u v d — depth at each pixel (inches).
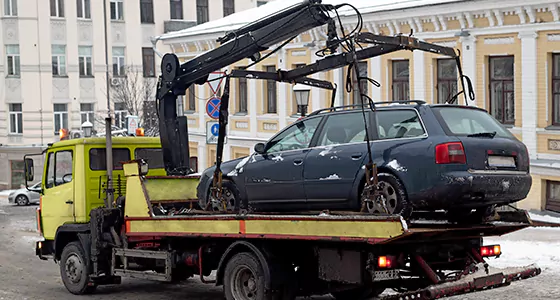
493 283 597.3
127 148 872.9
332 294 754.2
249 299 660.7
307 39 1811.0
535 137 1423.5
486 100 1494.8
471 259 627.5
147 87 2987.2
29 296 826.8
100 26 3233.3
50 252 906.1
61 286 895.1
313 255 631.2
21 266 1075.3
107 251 816.3
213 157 2257.6
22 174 3115.2
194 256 725.9
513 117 1467.8
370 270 580.7
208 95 2251.5
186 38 2206.0
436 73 1573.6
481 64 1491.1
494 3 1429.6
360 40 617.0
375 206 589.9
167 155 839.1
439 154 581.3
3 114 3110.2
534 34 1396.4
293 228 605.6
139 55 3324.3
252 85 2039.9
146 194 764.0
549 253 971.3
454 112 623.2
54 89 3132.4
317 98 1807.3
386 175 602.5
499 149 602.5
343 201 633.6
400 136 615.2
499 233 640.4
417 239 575.8
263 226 631.2
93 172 854.5
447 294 568.4
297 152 677.9
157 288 869.8
